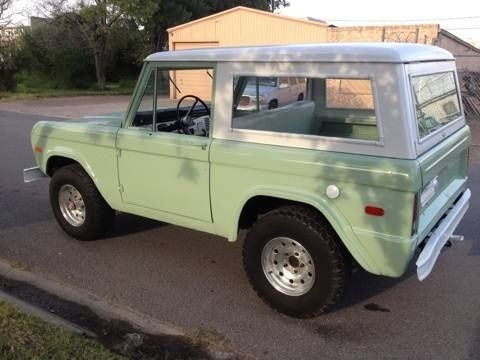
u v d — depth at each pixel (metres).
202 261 4.65
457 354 3.29
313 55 3.31
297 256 3.58
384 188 3.10
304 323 3.63
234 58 3.62
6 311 3.51
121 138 4.32
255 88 3.57
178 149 3.93
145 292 4.06
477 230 5.46
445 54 4.07
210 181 3.83
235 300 3.94
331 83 3.70
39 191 6.90
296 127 3.88
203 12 31.22
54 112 16.81
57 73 28.22
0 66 25.81
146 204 4.36
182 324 3.59
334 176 3.25
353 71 3.18
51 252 4.83
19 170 8.15
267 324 3.61
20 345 3.11
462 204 4.14
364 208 3.20
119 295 4.01
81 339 3.22
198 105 4.45
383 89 3.08
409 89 3.10
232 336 3.46
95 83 29.36
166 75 4.15
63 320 3.54
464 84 15.97
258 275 3.74
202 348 3.32
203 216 3.99
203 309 3.80
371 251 3.25
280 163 3.44
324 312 3.60
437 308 3.86
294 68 3.39
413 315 3.76
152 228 5.44
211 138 3.81
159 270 4.46
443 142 3.65
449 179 4.08
